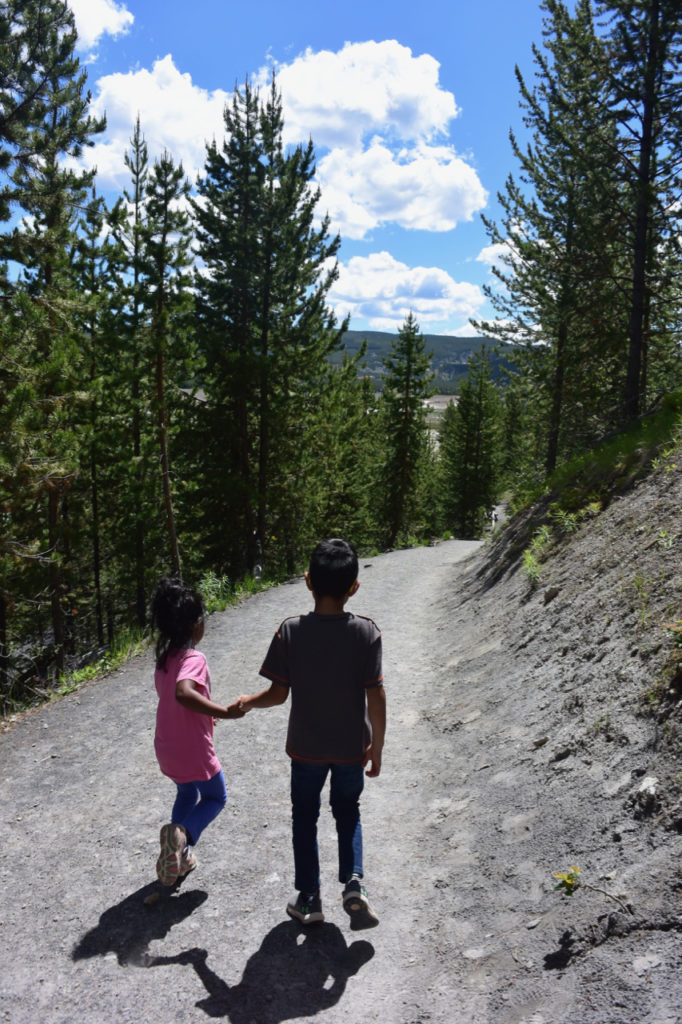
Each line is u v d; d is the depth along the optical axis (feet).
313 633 9.96
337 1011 8.61
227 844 13.39
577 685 15.74
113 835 13.89
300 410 78.02
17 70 46.14
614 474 30.81
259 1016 8.63
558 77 47.34
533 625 22.11
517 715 16.83
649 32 42.14
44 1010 8.93
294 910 10.43
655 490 24.02
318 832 13.92
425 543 105.50
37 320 39.45
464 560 58.03
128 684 25.23
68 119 49.83
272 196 71.05
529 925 9.26
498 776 14.29
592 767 12.28
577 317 54.54
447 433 174.50
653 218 45.93
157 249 59.93
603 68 44.16
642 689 13.16
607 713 13.50
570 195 49.47
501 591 30.91
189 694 10.90
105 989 9.30
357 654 9.84
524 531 37.99
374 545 136.15
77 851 13.30
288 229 71.00
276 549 84.28
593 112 45.37
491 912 10.02
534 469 76.02
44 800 15.67
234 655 28.45
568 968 8.04
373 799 15.19
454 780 15.16
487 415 153.99
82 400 49.39
